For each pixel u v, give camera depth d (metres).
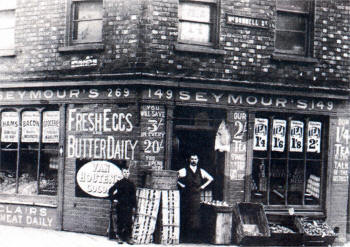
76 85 12.78
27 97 13.52
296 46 13.55
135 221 11.52
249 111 12.85
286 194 13.23
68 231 12.82
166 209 11.53
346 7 13.79
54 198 13.13
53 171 13.30
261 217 12.33
